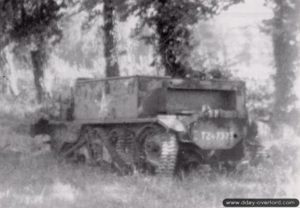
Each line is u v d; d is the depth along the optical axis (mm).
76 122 13281
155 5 17219
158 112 11633
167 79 11547
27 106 18406
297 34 15039
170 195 8883
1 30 18859
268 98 15352
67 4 18922
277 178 10469
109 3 18188
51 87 18594
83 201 8406
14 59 19797
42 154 14336
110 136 12438
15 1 18641
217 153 11617
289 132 13828
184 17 16906
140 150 11562
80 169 12000
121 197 8797
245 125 11812
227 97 12258
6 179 10430
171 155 10617
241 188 9609
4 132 16641
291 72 14953
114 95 12250
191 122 11000
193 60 16922
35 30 18969
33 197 8773
